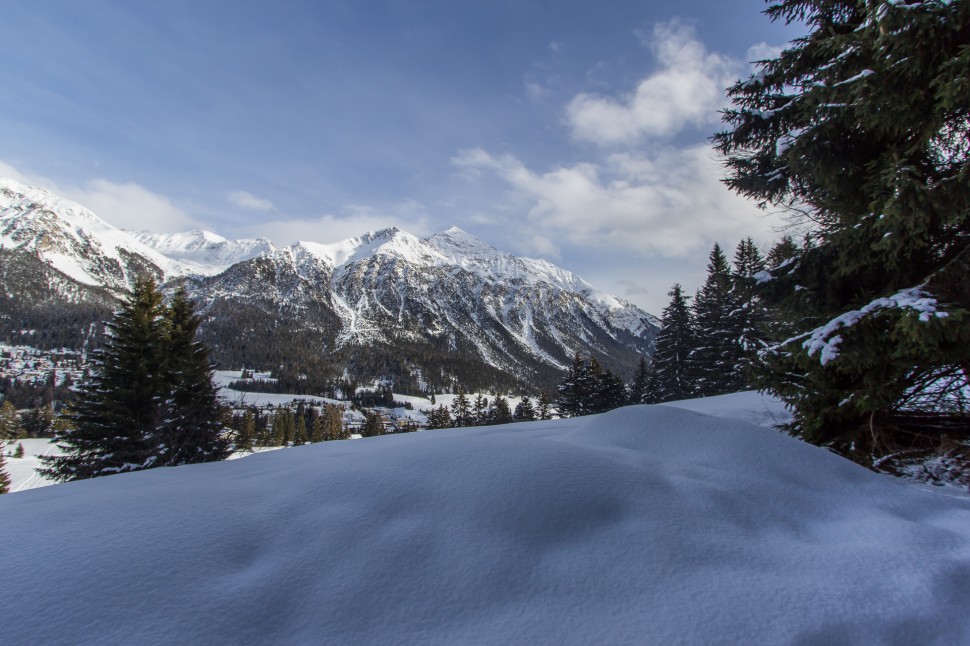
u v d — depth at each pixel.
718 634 1.80
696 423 4.20
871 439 4.99
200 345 20.61
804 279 5.86
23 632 1.76
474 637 1.83
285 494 2.98
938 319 3.85
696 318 31.78
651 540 2.43
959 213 4.26
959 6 3.82
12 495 3.88
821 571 2.22
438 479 2.97
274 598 2.00
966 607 2.00
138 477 4.24
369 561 2.23
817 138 5.21
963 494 3.81
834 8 5.83
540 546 2.39
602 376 42.25
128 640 1.73
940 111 4.29
